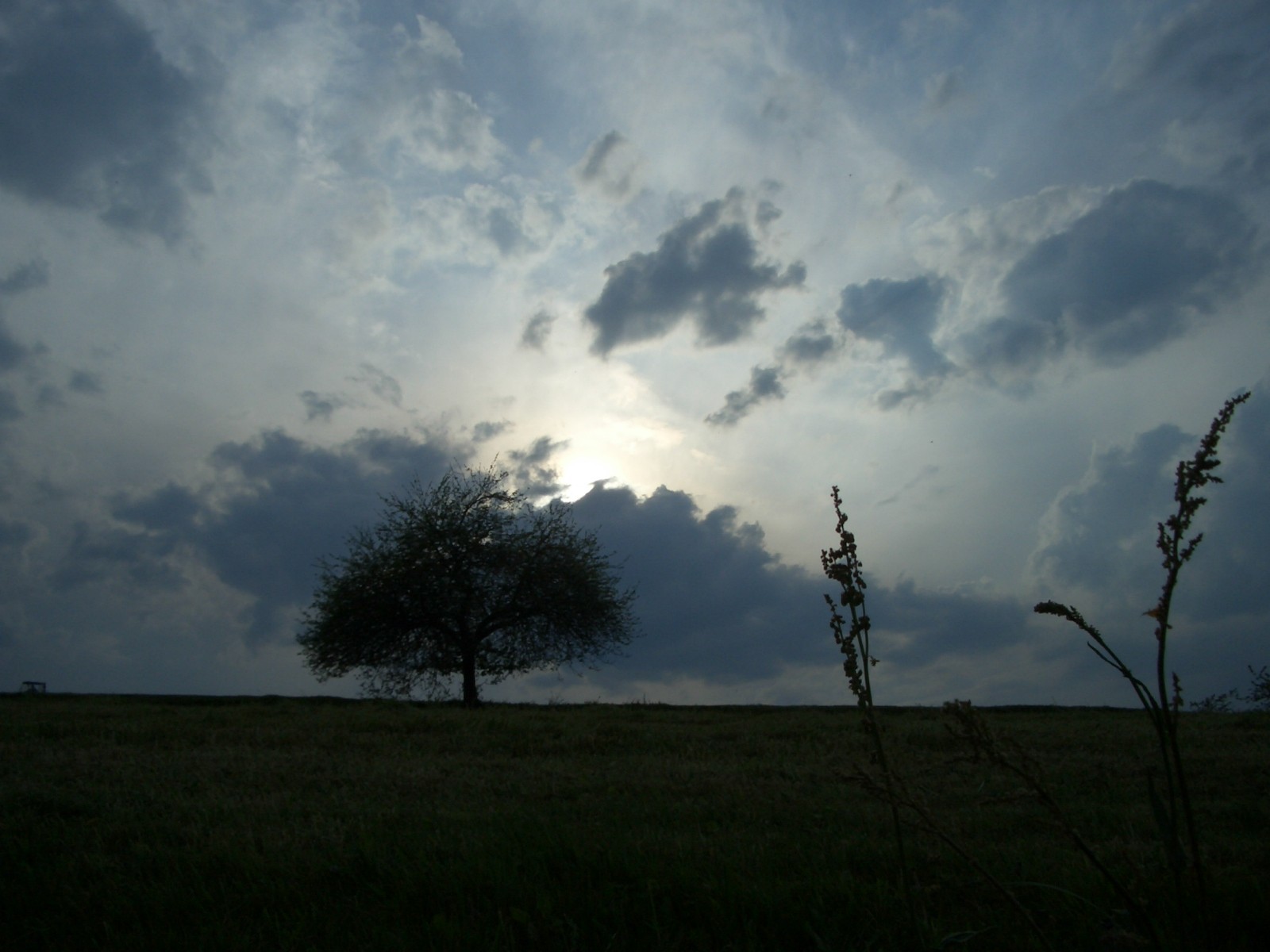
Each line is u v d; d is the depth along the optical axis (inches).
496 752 366.6
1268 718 488.1
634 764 323.6
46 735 399.9
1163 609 85.8
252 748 366.3
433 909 142.9
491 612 1003.9
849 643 107.5
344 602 958.4
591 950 126.3
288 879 157.0
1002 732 100.4
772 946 126.6
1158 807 88.2
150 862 167.8
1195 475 83.5
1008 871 152.1
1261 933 118.6
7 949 133.6
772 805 231.1
